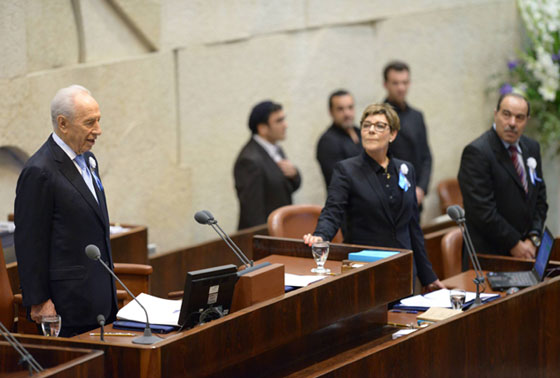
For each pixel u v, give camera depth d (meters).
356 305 9.91
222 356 8.12
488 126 24.47
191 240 18.55
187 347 7.75
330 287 9.51
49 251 9.48
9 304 10.38
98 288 9.62
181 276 15.71
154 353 7.46
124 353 7.55
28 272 9.30
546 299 11.44
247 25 19.25
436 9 23.05
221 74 18.84
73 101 9.47
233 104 19.17
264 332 8.62
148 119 17.25
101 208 9.85
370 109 11.87
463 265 13.55
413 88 22.81
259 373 9.15
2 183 14.73
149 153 17.31
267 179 16.69
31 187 9.34
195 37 18.19
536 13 24.08
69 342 7.73
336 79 21.33
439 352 9.79
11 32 14.15
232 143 19.27
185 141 18.28
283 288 9.21
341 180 11.98
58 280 9.44
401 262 10.63
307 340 9.81
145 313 8.05
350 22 21.38
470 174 13.74
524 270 12.69
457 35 23.53
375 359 9.01
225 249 16.47
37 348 7.45
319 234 11.52
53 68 15.21
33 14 14.67
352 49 21.59
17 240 9.37
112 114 16.36
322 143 18.06
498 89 24.31
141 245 13.69
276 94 20.08
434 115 23.30
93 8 15.96
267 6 19.66
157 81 17.41
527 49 24.19
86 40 15.86
